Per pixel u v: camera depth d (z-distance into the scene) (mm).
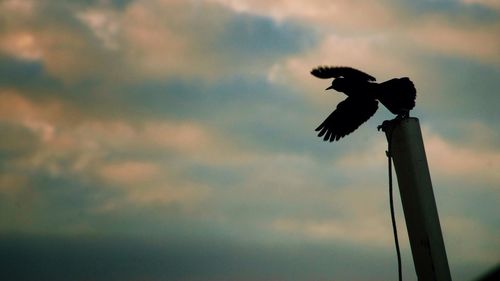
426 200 7359
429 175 7473
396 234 8688
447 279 7172
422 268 7312
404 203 7539
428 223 7289
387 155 8516
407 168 7504
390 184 8562
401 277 8578
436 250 7230
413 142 7520
